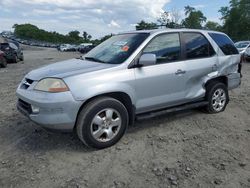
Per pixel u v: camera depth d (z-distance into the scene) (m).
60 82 4.24
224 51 6.32
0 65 17.38
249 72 14.11
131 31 5.71
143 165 4.10
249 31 68.81
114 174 3.88
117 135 4.66
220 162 4.20
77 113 4.30
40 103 4.21
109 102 4.46
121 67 4.67
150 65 4.99
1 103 7.40
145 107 5.04
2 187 3.59
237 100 7.75
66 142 4.82
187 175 3.84
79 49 50.19
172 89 5.33
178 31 5.55
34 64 20.69
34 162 4.18
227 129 5.52
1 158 4.30
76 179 3.76
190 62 5.59
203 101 6.08
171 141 4.92
